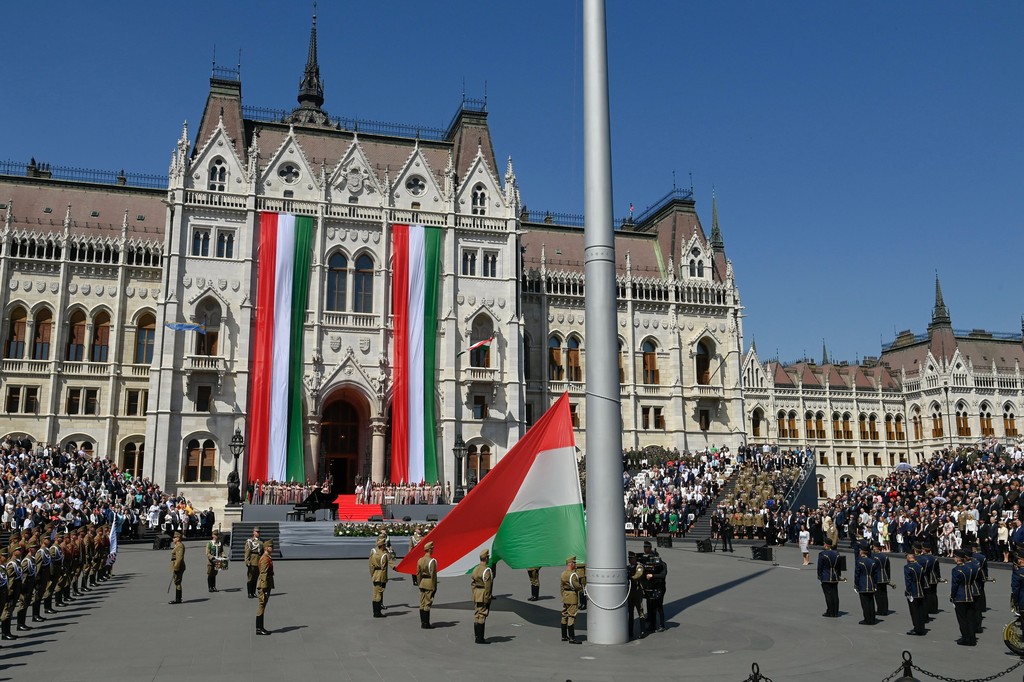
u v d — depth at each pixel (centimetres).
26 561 2422
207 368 6888
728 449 8750
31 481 5122
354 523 5053
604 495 2214
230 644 2183
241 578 3706
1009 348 12144
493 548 2575
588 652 2062
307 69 10400
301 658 2006
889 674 1836
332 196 7562
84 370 7344
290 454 6925
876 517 5119
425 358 7406
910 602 2323
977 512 4356
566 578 2202
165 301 6938
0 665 1942
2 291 7175
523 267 8988
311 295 7294
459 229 7819
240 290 7162
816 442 11062
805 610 2770
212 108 7919
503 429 7644
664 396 8869
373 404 7238
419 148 7875
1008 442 11231
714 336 9169
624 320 8888
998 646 2153
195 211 7156
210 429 6862
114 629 2416
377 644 2173
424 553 2517
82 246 7525
